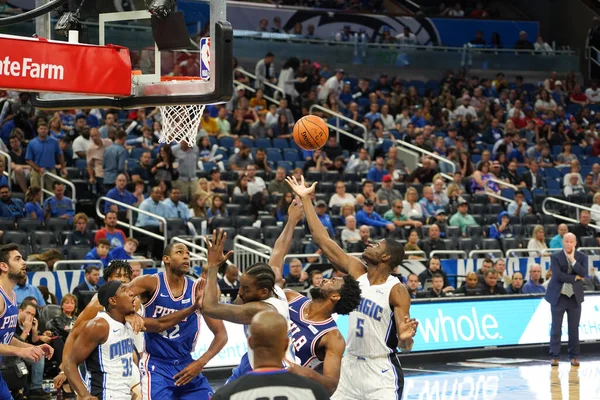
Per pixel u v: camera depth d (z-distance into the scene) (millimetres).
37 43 6449
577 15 31516
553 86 28344
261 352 4129
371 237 16391
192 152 16812
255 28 28375
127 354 6973
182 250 7137
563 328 15078
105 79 6797
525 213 19297
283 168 18047
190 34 6941
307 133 7508
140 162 16953
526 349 14680
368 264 7164
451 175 21047
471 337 14266
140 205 15312
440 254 16156
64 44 6590
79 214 14180
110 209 14812
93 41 7188
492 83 27984
